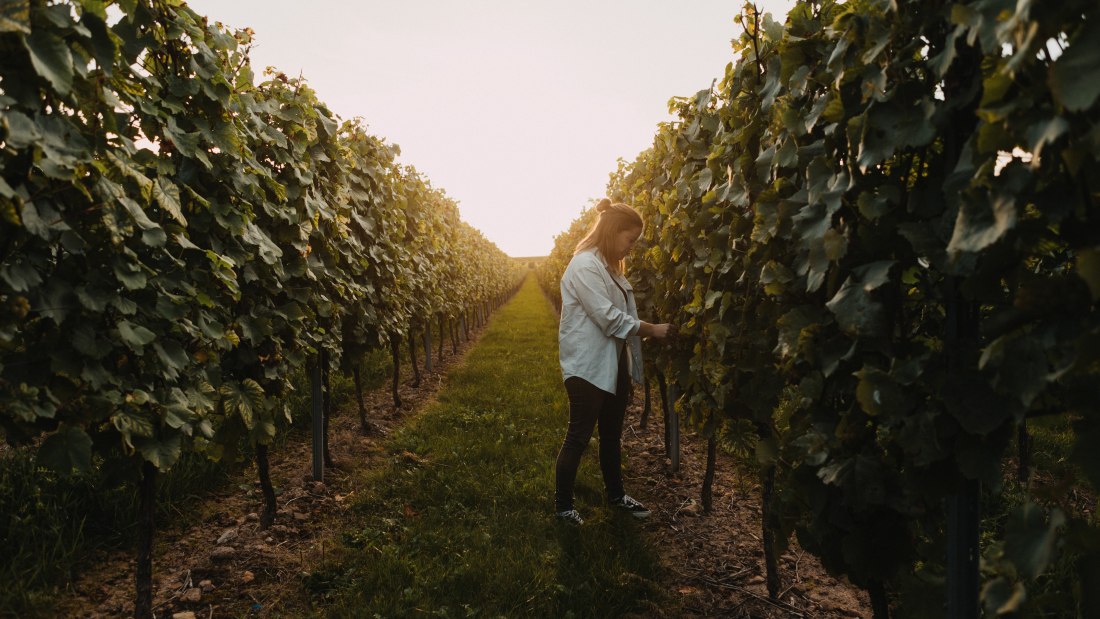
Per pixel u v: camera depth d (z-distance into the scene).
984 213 0.99
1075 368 0.88
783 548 1.91
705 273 3.20
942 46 1.22
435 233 8.30
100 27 1.60
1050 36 0.80
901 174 1.36
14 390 1.56
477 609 2.40
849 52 1.45
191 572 2.71
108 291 1.79
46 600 2.40
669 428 4.46
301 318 3.30
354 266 4.42
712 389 2.97
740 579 2.71
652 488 3.86
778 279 1.88
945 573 1.47
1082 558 1.01
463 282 10.81
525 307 22.62
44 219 1.53
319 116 3.88
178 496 3.30
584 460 4.17
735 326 2.63
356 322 4.58
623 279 3.41
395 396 5.98
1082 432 1.09
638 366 3.41
